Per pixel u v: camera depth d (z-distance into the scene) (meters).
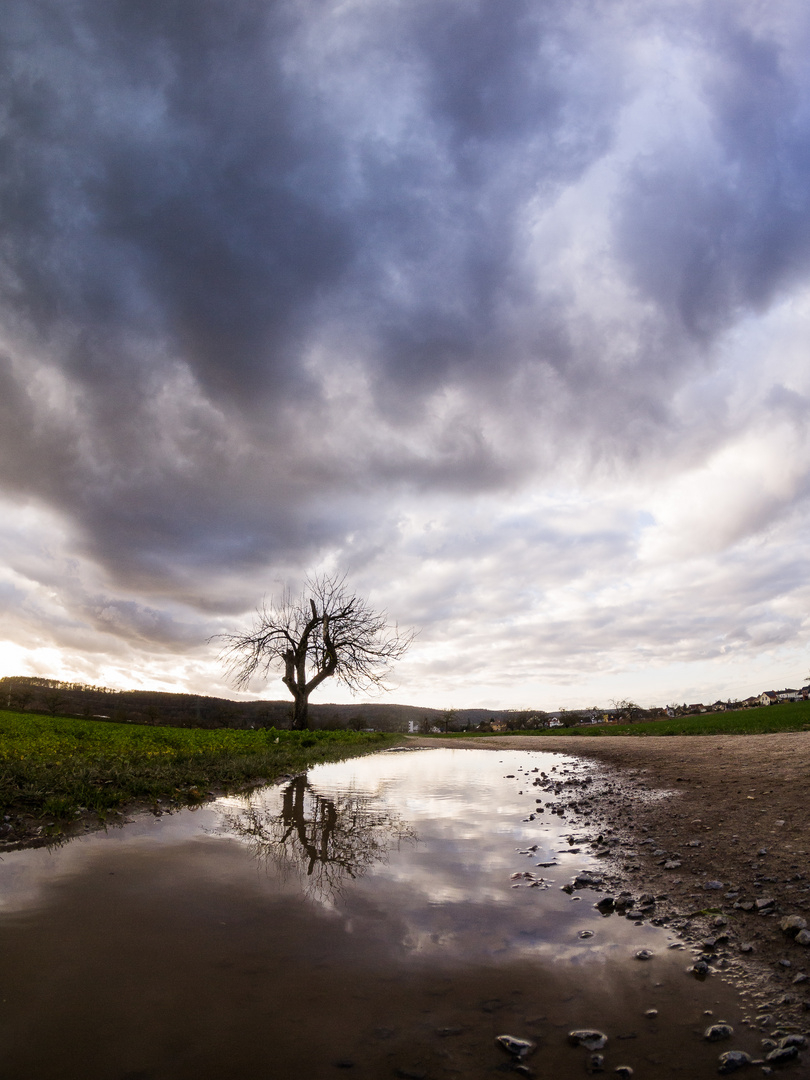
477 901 3.77
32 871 4.19
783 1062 2.06
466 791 9.17
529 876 4.33
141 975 2.66
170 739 17.20
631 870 4.48
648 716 75.50
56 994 2.47
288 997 2.49
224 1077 1.94
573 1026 2.33
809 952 2.95
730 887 3.96
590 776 11.01
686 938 3.20
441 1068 2.03
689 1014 2.43
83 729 20.66
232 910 3.51
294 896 3.79
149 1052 2.07
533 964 2.87
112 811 6.29
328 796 8.47
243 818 6.49
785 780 7.45
